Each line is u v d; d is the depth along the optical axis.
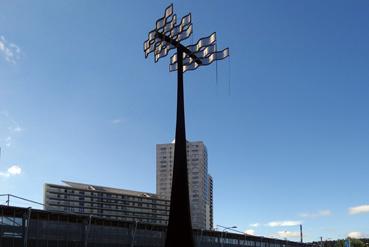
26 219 59.53
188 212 33.16
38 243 60.44
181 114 35.41
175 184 33.53
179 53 38.97
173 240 32.44
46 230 61.84
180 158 34.03
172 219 32.91
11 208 57.94
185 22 39.28
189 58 41.91
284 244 132.12
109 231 70.81
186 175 33.88
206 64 40.84
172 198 33.34
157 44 41.97
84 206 143.38
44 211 61.69
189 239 32.59
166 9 40.81
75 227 65.88
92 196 146.00
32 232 59.94
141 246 75.25
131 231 74.06
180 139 34.59
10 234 57.34
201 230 95.00
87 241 66.88
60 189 138.62
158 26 41.22
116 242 71.50
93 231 68.38
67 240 64.31
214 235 98.81
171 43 39.56
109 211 148.62
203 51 40.97
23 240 58.56
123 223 73.12
